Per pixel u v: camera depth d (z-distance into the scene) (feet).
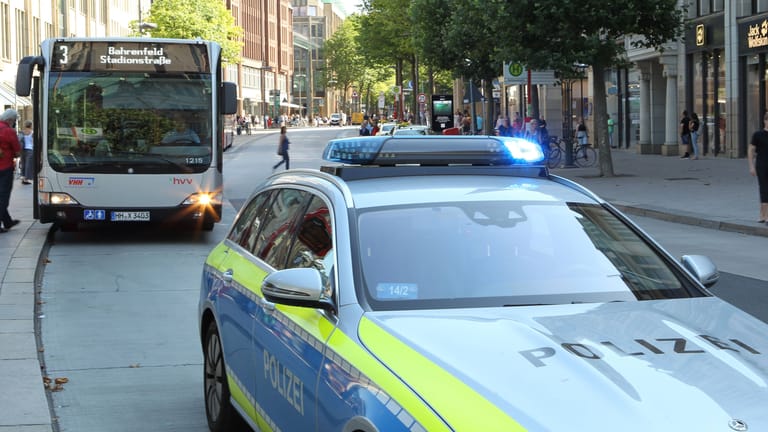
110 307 34.27
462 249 14.24
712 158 121.29
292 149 194.18
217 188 52.70
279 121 467.11
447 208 14.98
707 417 9.55
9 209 69.41
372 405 10.96
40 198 51.08
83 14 244.83
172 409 21.74
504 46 95.55
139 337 29.37
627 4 89.81
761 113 110.32
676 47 131.23
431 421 9.91
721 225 57.06
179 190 51.93
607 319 12.44
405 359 11.30
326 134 318.04
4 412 20.21
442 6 162.40
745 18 110.93
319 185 16.01
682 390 10.12
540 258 14.34
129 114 51.60
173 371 25.20
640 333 11.87
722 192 75.77
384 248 14.07
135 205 51.49
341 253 13.97
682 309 13.19
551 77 107.65
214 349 19.19
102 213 51.21
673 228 58.18
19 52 184.44
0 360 24.81
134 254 48.16
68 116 51.08
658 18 91.15
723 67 119.96
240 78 478.59
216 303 18.61
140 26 214.28
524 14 91.04
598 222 15.44
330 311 13.46
